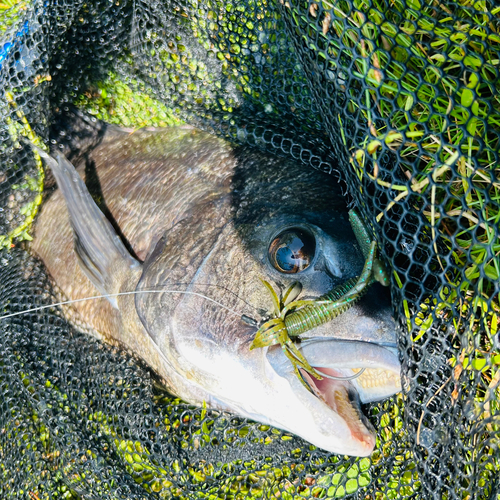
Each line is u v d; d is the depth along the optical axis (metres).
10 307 0.53
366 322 0.43
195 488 0.50
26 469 0.50
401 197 0.43
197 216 0.48
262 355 0.44
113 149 0.53
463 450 0.44
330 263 0.44
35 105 0.52
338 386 0.46
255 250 0.46
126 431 0.51
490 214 0.45
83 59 0.52
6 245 0.54
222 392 0.47
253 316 0.45
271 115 0.51
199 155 0.50
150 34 0.51
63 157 0.51
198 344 0.46
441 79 0.44
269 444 0.51
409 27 0.45
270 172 0.48
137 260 0.50
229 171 0.49
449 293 0.44
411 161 0.46
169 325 0.47
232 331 0.45
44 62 0.51
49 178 0.54
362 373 0.46
